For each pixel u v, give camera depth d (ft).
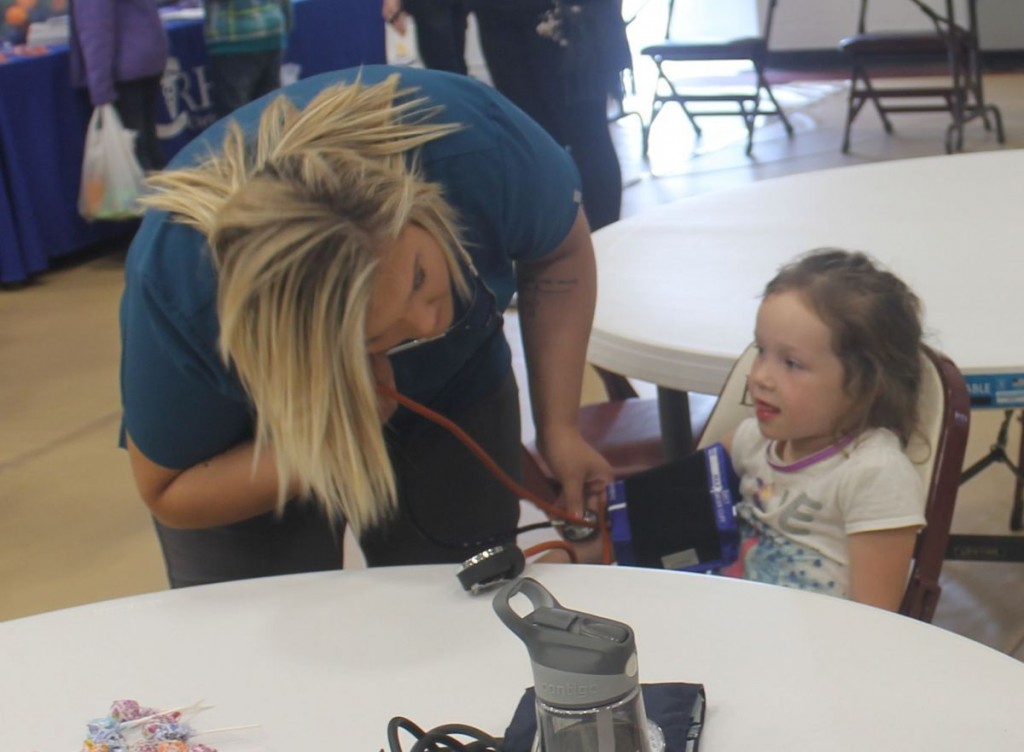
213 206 3.30
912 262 6.30
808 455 4.46
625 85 23.13
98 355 13.14
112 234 17.12
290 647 3.47
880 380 4.23
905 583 4.27
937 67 23.32
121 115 15.88
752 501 4.65
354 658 3.39
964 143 18.33
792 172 17.83
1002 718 2.86
